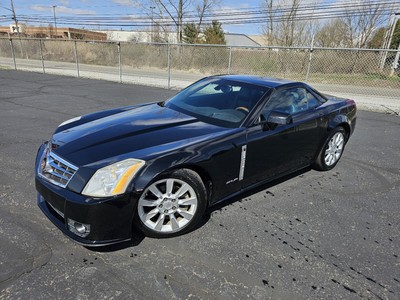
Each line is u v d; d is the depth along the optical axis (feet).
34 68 62.80
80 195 7.32
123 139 8.71
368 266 7.93
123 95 33.42
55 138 9.22
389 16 78.07
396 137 20.72
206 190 9.17
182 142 8.68
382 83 54.80
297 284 7.21
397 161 15.94
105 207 7.29
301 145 12.09
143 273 7.32
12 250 7.86
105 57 84.28
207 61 66.54
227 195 9.96
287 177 13.29
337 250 8.53
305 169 14.29
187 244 8.46
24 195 10.69
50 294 6.57
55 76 49.78
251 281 7.23
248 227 9.41
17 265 7.35
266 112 10.62
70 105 26.71
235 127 9.86
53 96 30.96
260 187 12.18
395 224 9.98
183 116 10.72
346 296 6.92
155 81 49.57
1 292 6.54
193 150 8.55
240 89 11.59
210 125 9.96
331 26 86.38
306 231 9.36
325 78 57.00
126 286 6.89
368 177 13.70
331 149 13.93
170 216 8.55
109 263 7.58
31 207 9.93
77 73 53.47
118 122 10.10
